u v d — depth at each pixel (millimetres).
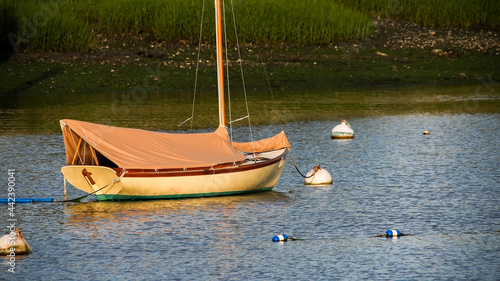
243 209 56844
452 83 149500
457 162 74938
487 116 109312
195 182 58906
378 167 73312
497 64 160750
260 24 159250
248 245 47969
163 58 146625
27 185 66250
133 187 57500
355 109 117500
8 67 135750
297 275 42406
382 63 157125
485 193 61562
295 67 150750
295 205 58281
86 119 104875
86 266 44250
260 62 150750
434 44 169750
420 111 115375
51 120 103938
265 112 114125
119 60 143625
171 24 153125
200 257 45656
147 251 46844
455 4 180750
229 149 61375
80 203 59250
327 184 66000
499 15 182375
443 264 44000
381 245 47781
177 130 97938
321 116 110812
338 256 45688
